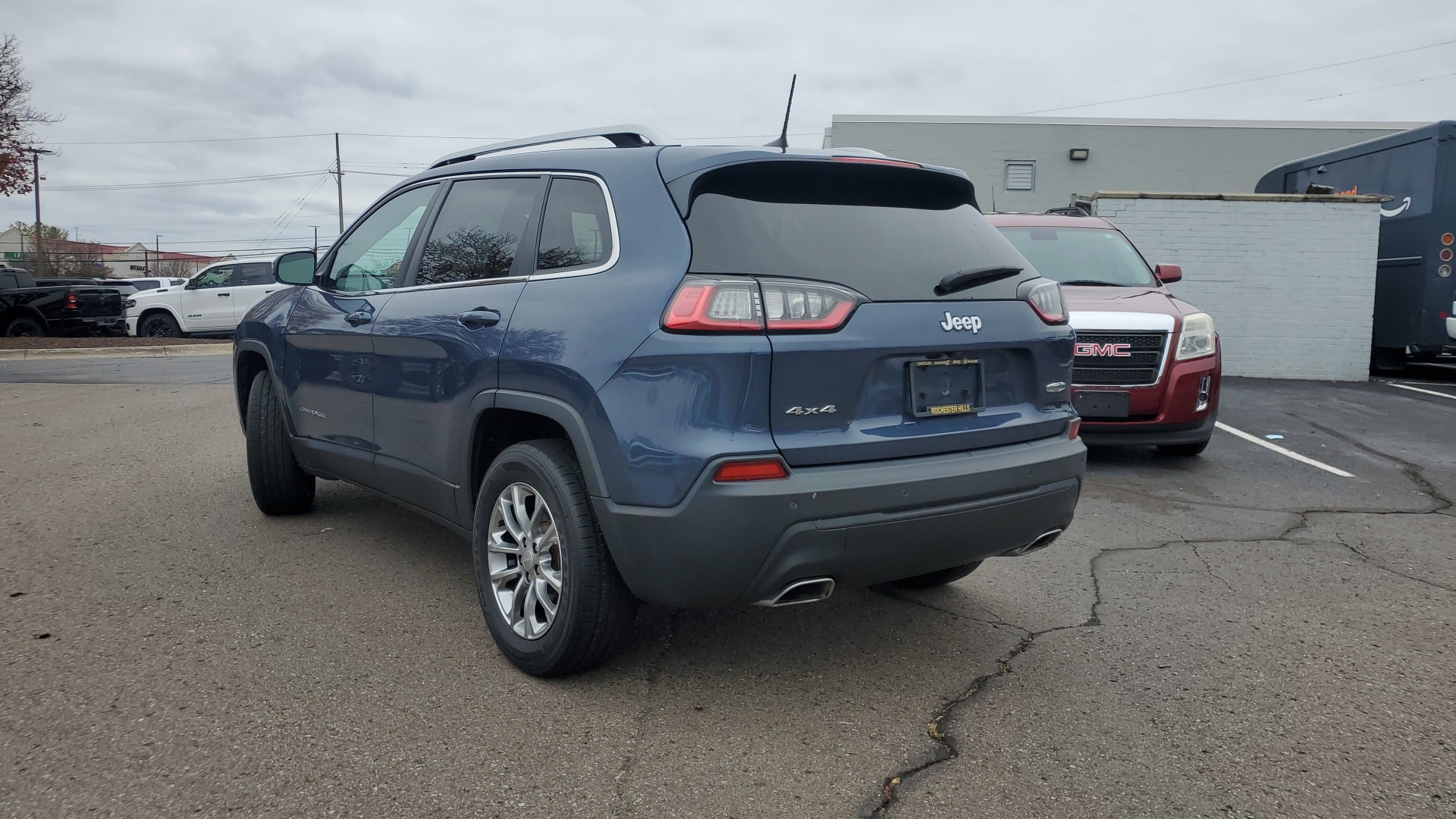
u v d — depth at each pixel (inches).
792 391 113.0
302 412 189.9
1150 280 317.7
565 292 128.0
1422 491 256.5
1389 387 488.4
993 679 133.6
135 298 861.8
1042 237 335.0
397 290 163.6
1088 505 238.4
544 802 101.0
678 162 124.4
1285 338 521.7
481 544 138.4
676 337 112.0
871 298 119.7
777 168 124.6
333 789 102.4
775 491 110.0
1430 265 510.3
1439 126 505.7
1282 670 137.9
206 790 101.7
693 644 144.4
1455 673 137.6
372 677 130.3
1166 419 272.7
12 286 829.8
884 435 118.6
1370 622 158.2
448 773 106.3
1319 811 101.5
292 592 162.7
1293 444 324.2
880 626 152.9
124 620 148.9
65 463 265.7
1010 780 107.0
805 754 112.3
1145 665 139.3
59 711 118.7
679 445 110.8
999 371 132.1
